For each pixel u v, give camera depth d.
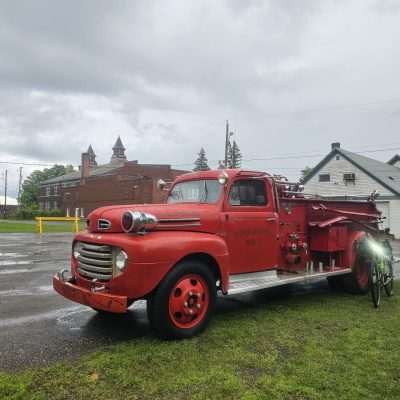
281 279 5.81
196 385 3.32
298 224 6.54
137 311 5.75
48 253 13.12
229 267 5.12
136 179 49.22
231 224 5.25
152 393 3.19
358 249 7.14
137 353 3.97
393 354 4.07
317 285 8.09
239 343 4.34
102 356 3.87
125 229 4.34
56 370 3.56
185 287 4.47
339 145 32.53
